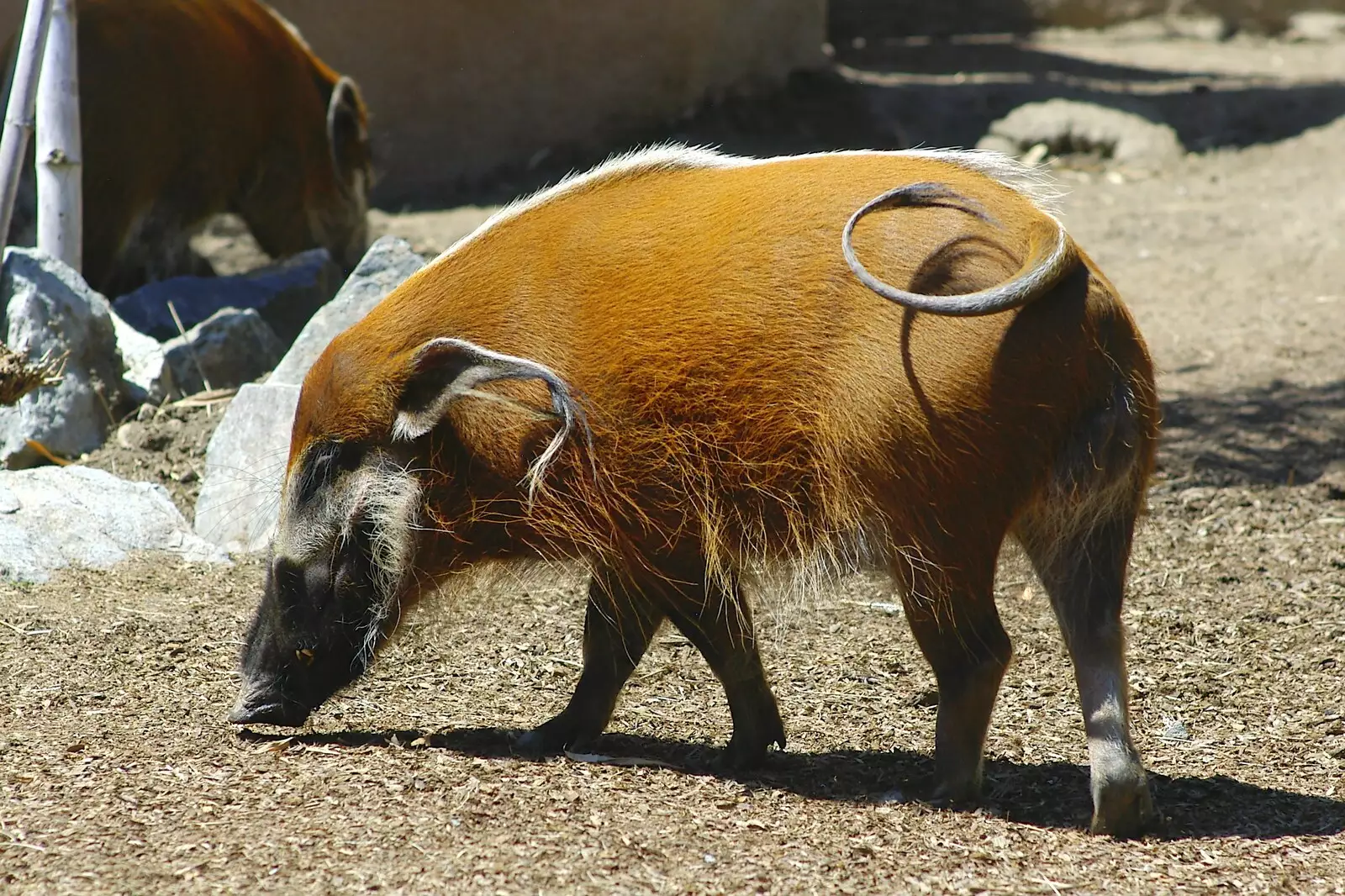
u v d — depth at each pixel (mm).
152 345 26094
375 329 13898
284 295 29594
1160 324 35875
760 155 54844
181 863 11250
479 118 54531
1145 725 16094
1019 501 12438
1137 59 76688
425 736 14844
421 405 13547
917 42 82000
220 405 25453
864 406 12422
